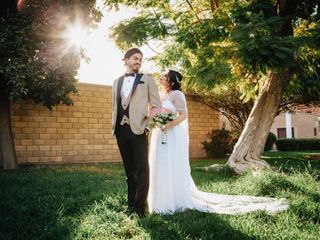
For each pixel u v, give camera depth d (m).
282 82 8.84
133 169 4.02
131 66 3.95
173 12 9.36
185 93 13.98
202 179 6.74
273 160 12.34
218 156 14.25
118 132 3.97
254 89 10.08
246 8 7.70
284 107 16.17
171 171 4.09
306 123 29.33
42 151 10.95
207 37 8.30
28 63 8.49
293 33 8.68
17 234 3.08
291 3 8.33
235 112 15.73
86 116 11.90
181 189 4.16
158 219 3.46
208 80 7.47
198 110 15.01
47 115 11.09
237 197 4.78
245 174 6.78
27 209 3.89
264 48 6.25
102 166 10.41
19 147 10.55
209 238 2.94
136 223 3.37
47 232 3.11
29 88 8.94
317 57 8.84
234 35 6.66
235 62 7.44
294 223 3.48
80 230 3.15
